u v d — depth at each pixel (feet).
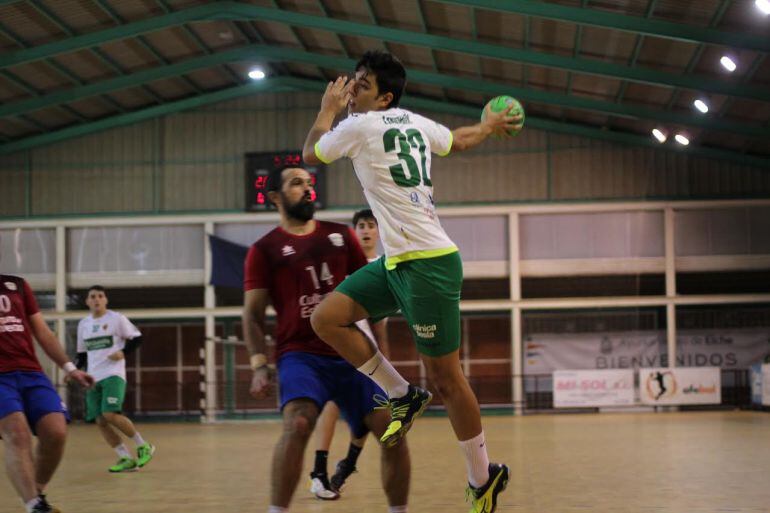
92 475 31.32
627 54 60.49
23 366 18.69
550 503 21.27
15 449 17.63
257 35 69.92
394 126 13.20
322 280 15.76
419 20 61.11
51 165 80.23
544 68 65.72
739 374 76.07
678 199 76.79
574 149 77.97
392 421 14.08
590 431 50.75
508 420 66.59
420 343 13.30
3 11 57.62
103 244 79.56
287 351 15.47
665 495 22.68
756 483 25.20
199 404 78.64
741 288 77.30
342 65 70.03
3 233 79.56
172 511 21.65
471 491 14.25
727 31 52.90
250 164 78.33
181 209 79.56
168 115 80.38
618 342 76.89
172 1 61.57
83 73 69.67
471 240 78.54
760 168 76.23
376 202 13.23
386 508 21.25
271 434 57.82
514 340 77.05
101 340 33.76
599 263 77.51
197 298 79.41
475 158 78.74
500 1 53.93
